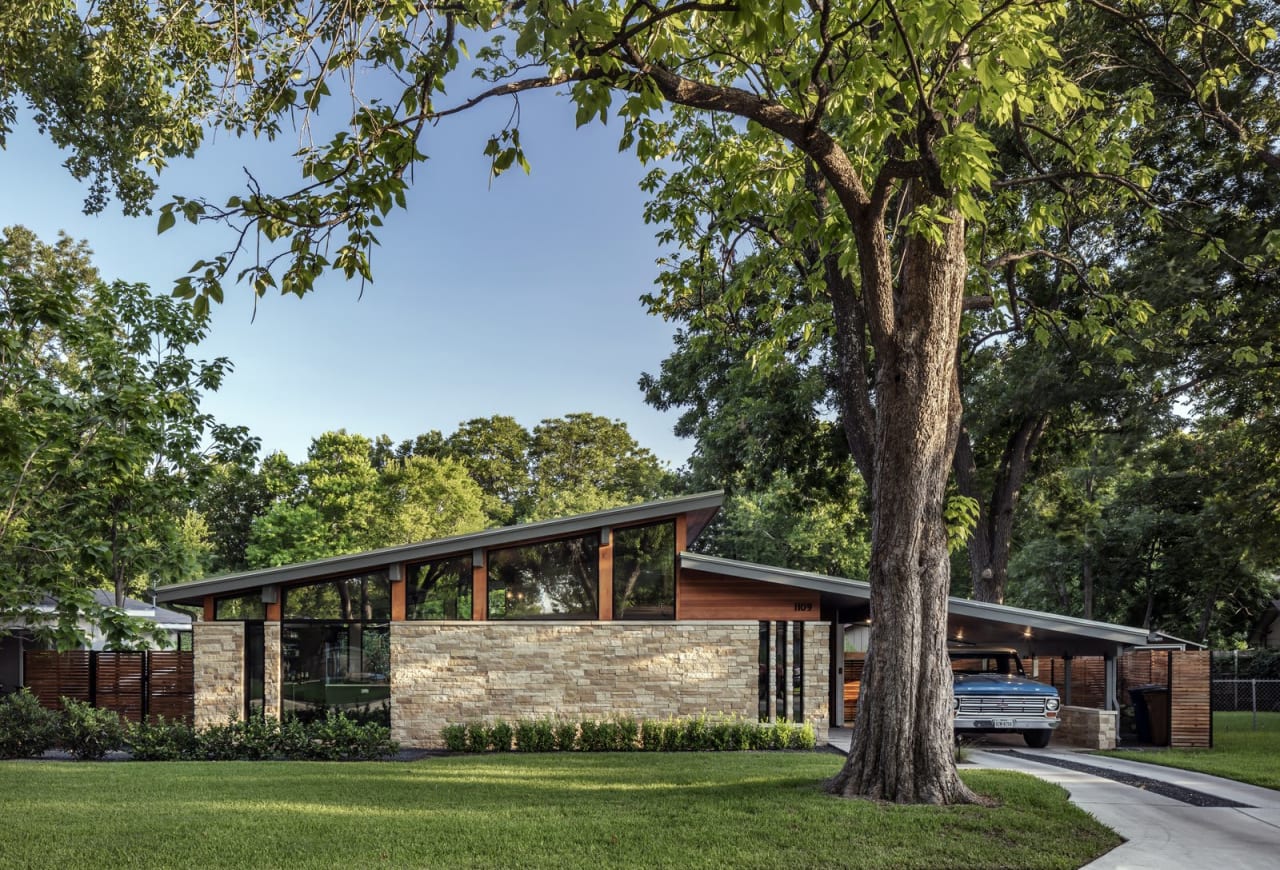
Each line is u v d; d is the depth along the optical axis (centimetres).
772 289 1589
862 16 779
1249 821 997
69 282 1309
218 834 893
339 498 4788
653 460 7669
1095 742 1817
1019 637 2020
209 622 1898
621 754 1633
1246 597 4572
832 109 899
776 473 3356
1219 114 1353
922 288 1048
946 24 736
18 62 1662
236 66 960
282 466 3566
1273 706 3544
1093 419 2655
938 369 1045
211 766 1512
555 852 812
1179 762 1513
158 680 2089
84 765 1540
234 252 778
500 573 1883
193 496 2011
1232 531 2686
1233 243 1883
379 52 902
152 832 906
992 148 803
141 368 1980
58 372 1747
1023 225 1434
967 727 1755
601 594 1873
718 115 1520
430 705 1847
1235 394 2292
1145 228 2108
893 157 994
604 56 729
